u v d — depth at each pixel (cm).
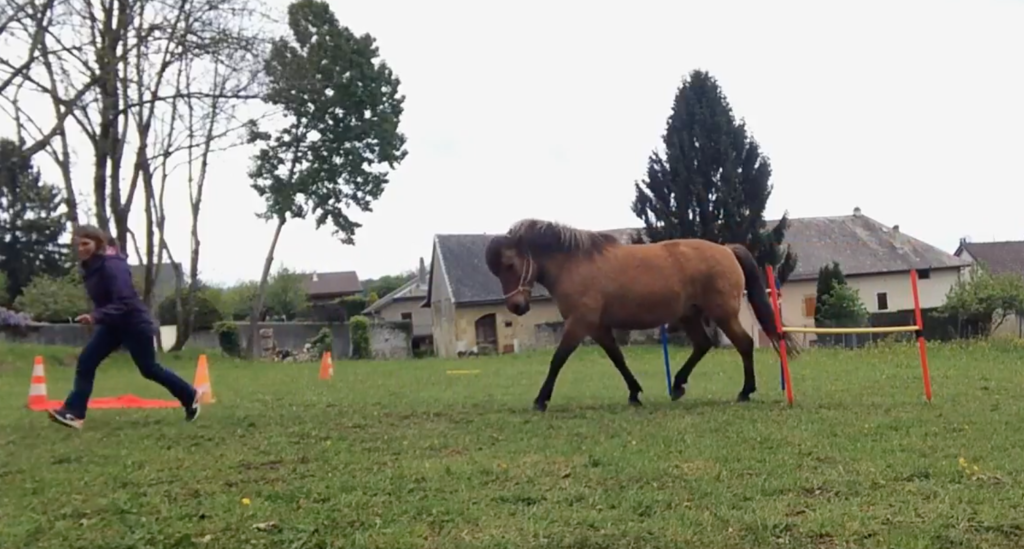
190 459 726
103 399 1261
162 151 3130
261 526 512
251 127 3172
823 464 662
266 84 2653
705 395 1234
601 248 1064
